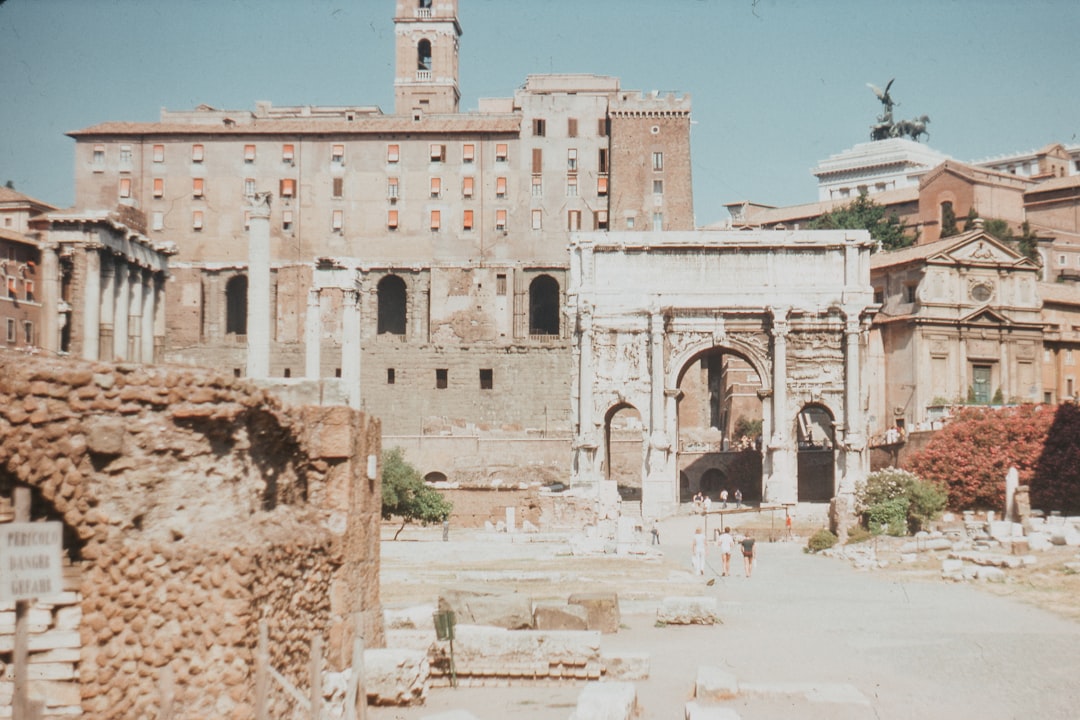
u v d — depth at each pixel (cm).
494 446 14225
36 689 1953
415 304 15675
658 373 11294
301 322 15612
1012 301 12988
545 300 16500
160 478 2027
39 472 1916
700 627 4353
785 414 11244
